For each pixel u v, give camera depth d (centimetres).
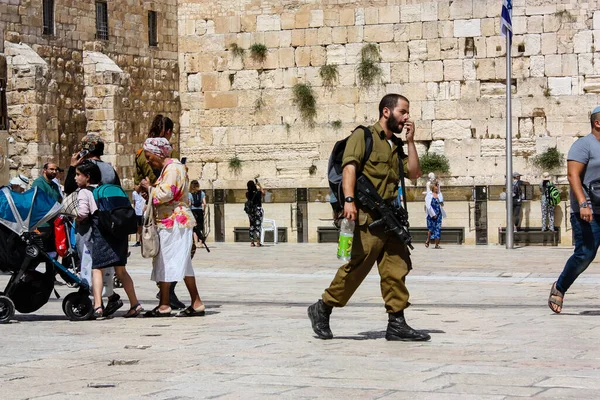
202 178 4272
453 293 1888
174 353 1102
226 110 4231
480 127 3972
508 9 3269
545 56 3941
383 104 1195
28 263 1490
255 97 4194
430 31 4028
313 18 4134
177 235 1509
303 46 4141
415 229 3547
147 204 1507
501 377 915
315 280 2227
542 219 3406
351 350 1112
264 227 3675
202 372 963
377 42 4078
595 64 3888
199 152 4266
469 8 3994
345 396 831
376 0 4072
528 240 3416
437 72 4025
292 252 3162
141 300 1827
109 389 882
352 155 1159
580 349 1102
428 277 2241
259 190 3522
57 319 1531
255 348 1135
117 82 3803
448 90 4016
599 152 1438
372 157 1172
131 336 1278
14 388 896
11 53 3497
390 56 4066
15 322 1481
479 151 3972
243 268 2564
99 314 1513
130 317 1536
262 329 1335
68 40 3741
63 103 3703
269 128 4172
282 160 4153
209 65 4250
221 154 4238
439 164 3966
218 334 1280
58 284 2095
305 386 880
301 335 1262
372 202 1165
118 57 3953
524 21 3962
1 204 1493
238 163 4200
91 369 998
